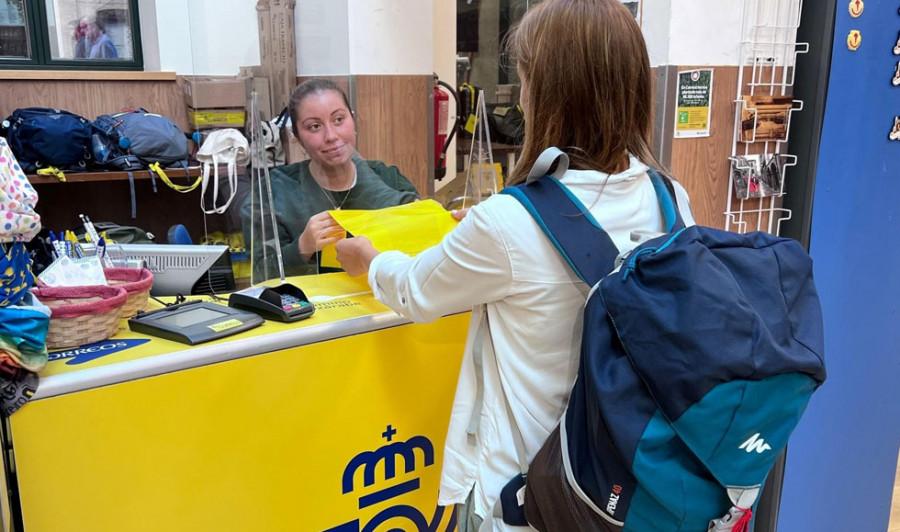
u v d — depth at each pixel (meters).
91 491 1.00
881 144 2.02
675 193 1.14
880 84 1.97
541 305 1.01
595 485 0.90
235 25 1.97
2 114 3.25
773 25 1.93
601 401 0.87
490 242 0.98
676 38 1.79
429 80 2.50
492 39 2.75
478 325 1.12
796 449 2.04
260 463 1.17
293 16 2.10
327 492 1.26
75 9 3.49
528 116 1.06
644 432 0.85
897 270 2.13
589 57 0.98
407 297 1.10
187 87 3.62
